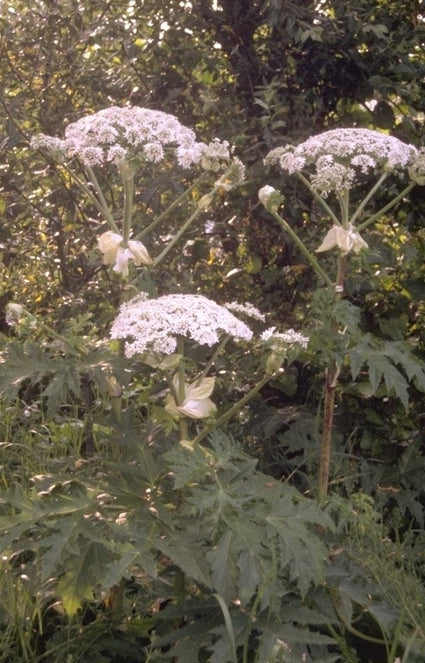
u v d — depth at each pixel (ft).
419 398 14.49
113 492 9.64
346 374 14.52
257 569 8.48
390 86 15.23
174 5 15.85
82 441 13.53
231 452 9.23
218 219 16.21
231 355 14.93
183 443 9.63
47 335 15.92
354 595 9.75
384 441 14.21
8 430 13.55
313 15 15.31
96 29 16.11
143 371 10.61
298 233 15.64
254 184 15.38
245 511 8.89
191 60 15.62
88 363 9.63
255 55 15.78
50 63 16.53
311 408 14.76
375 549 10.70
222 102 15.65
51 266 17.79
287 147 11.72
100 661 9.58
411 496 13.25
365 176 15.02
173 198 15.78
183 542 8.87
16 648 9.36
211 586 8.48
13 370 9.41
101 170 16.69
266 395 15.52
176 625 10.05
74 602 9.06
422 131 15.83
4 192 17.71
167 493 10.09
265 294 15.69
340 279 11.25
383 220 15.84
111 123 10.45
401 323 14.14
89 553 9.17
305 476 12.89
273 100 15.52
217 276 16.26
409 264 14.52
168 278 15.80
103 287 16.79
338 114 16.25
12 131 16.17
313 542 8.80
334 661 9.29
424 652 9.52
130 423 10.21
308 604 9.84
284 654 8.56
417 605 10.24
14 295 17.88
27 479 12.34
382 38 15.12
